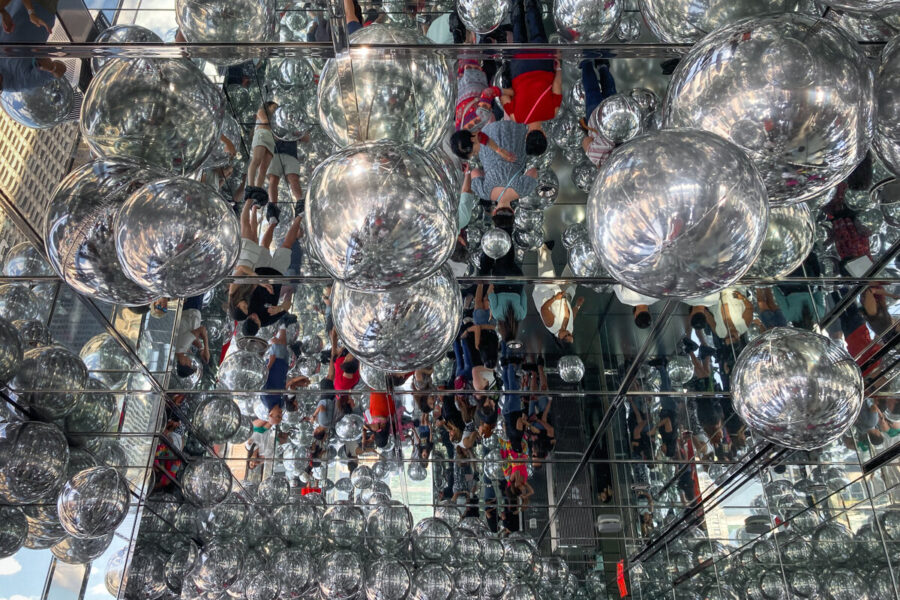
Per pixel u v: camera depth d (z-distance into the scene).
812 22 1.45
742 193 1.42
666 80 2.63
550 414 5.89
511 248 3.81
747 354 2.75
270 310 4.18
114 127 1.96
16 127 3.11
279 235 3.71
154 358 4.57
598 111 2.72
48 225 2.05
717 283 1.52
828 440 2.70
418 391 5.28
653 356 4.90
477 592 7.32
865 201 3.20
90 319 4.13
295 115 3.00
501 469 7.14
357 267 1.67
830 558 5.18
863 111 1.46
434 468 7.06
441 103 1.88
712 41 1.51
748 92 1.43
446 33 2.53
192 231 1.89
